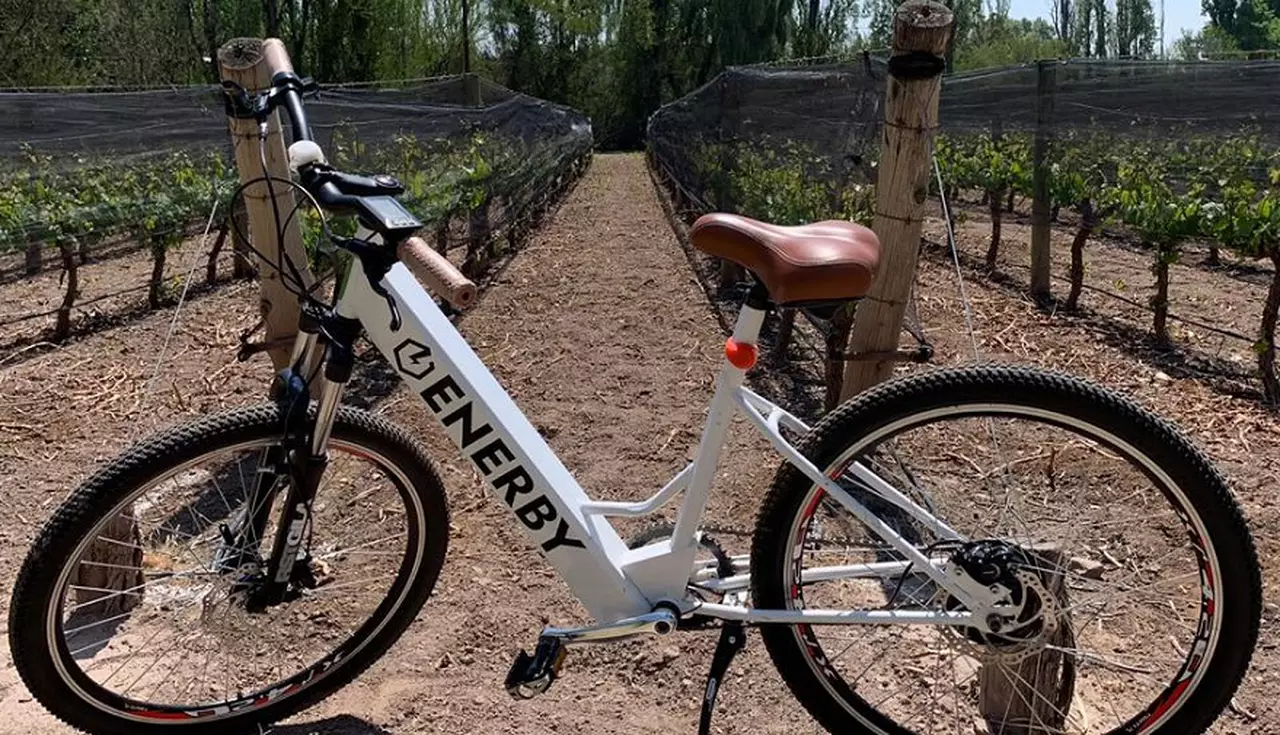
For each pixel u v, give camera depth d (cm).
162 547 308
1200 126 642
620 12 3541
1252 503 343
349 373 211
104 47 2141
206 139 648
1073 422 195
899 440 364
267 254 359
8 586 297
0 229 545
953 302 627
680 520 213
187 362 506
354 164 684
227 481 341
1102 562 289
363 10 2392
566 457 391
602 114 3609
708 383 475
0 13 1861
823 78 543
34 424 424
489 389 214
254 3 2327
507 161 834
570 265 757
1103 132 642
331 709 246
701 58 3541
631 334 558
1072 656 224
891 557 270
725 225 196
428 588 246
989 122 727
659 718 244
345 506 321
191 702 244
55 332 561
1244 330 570
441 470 373
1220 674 198
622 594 215
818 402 450
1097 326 575
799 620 210
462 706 248
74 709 217
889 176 330
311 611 277
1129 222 567
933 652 260
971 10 3991
